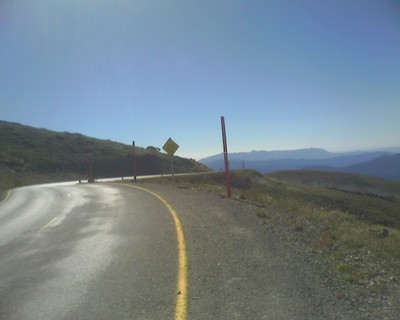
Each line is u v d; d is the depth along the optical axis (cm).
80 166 7056
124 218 1435
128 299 616
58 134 8812
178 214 1435
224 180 5006
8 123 9169
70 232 1239
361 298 576
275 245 909
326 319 511
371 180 8581
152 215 1454
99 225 1327
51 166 6675
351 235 942
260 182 5078
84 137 9081
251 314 535
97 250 960
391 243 901
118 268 793
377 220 3209
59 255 937
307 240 951
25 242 1134
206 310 556
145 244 991
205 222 1251
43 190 3222
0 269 843
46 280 741
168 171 7906
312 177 8831
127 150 8475
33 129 8994
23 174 5872
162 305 584
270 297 591
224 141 1920
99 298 628
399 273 683
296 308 547
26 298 647
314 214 1312
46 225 1423
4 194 3195
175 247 938
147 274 739
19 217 1722
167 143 3378
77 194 2592
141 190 2523
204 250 897
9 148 6769
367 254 799
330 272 696
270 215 1330
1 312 590
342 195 4581
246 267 748
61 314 572
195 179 4575
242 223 1205
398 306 543
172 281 690
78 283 711
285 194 4400
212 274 718
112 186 3102
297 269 719
